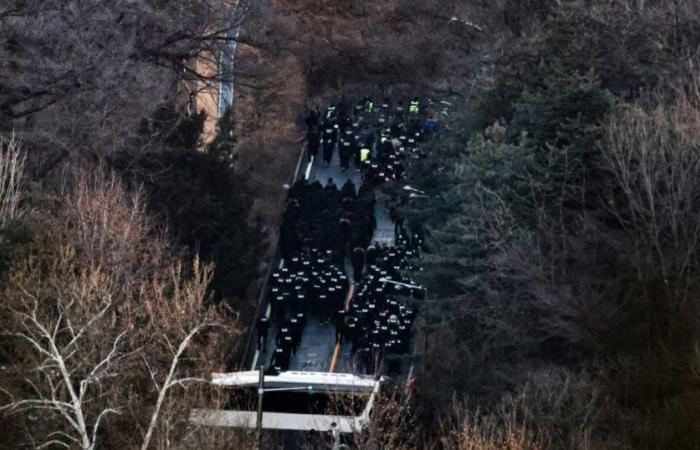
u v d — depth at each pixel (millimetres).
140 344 103375
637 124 141125
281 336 162125
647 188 131875
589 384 113938
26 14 166375
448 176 170375
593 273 137875
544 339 133000
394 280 176625
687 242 132250
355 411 114688
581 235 138750
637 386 114375
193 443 96562
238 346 161500
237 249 165125
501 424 113875
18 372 93312
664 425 107375
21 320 92250
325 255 187500
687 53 161000
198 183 166750
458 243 146625
